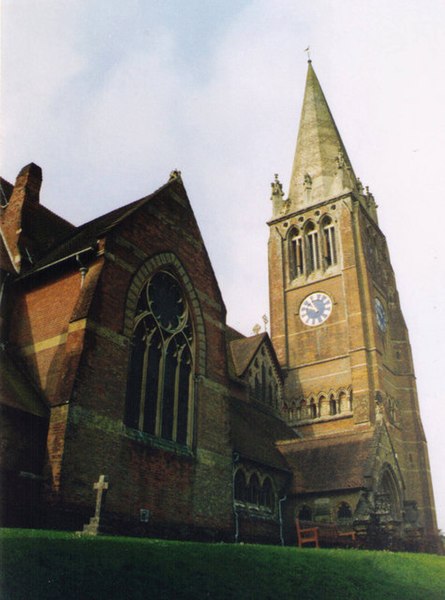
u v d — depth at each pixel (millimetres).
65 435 23219
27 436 23719
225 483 32688
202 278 35719
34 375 27484
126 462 26125
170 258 32969
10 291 30750
